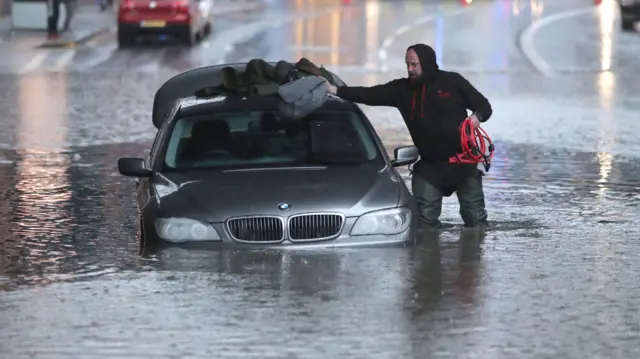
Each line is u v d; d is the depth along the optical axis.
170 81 38.91
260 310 24.34
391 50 106.19
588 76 84.25
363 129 31.94
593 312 24.33
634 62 94.38
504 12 163.75
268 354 21.39
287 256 28.48
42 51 101.88
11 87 75.94
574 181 42.44
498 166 45.94
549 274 27.67
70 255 30.02
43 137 54.44
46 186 41.47
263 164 30.80
